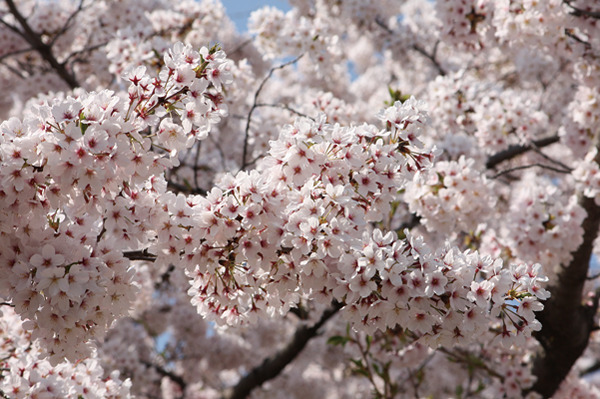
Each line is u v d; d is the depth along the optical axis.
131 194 2.77
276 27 6.05
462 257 2.59
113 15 7.85
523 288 2.61
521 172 8.43
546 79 9.00
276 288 2.78
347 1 8.82
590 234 5.30
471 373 5.59
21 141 2.48
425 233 7.20
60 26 8.38
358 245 2.55
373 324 2.68
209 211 2.65
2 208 2.57
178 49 2.77
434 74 9.72
